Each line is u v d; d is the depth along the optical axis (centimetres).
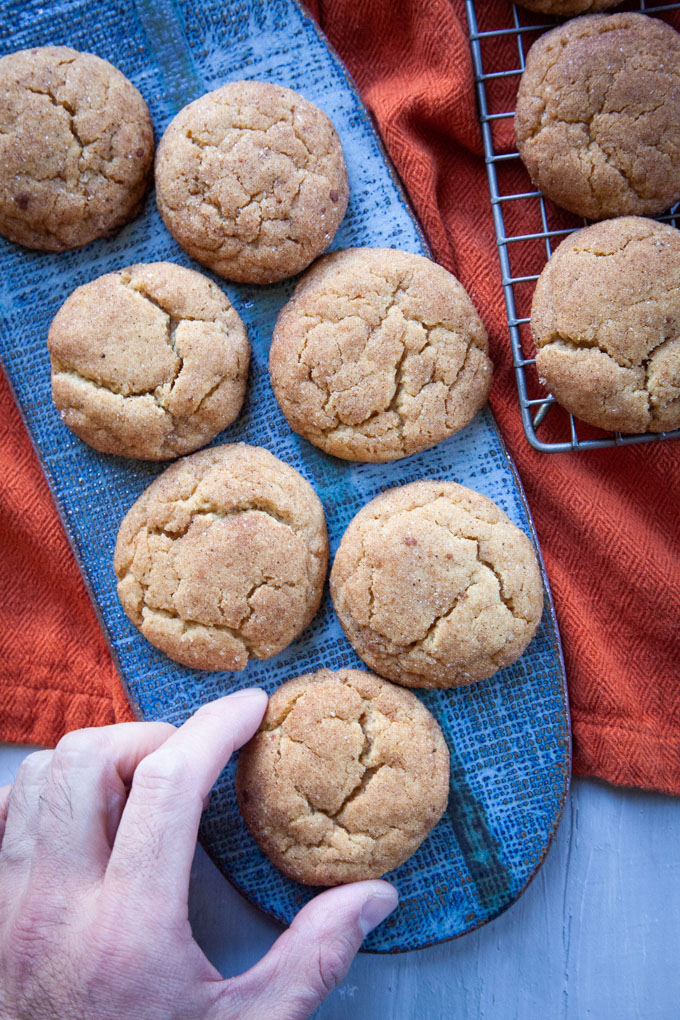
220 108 45
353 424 45
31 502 48
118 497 47
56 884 41
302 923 42
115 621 46
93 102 45
